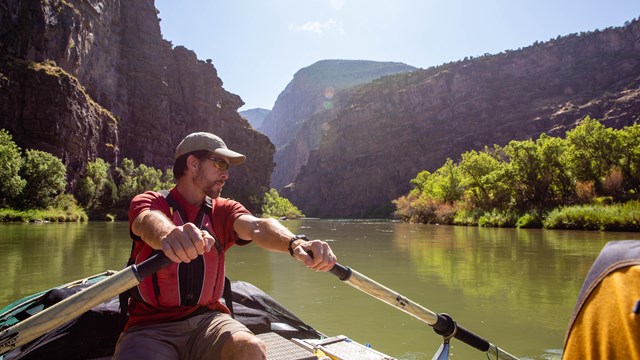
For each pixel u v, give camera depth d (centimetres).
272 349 286
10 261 1223
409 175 13950
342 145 16688
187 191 220
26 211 4341
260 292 399
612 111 10612
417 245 1878
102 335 285
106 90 7606
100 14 7400
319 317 636
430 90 15125
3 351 147
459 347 503
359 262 1272
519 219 3638
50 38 6034
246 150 10800
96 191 5953
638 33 13162
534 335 546
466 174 5056
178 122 9212
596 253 1453
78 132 5838
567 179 4134
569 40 14038
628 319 67
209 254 209
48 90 5478
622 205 3194
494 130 12656
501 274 1017
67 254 1395
